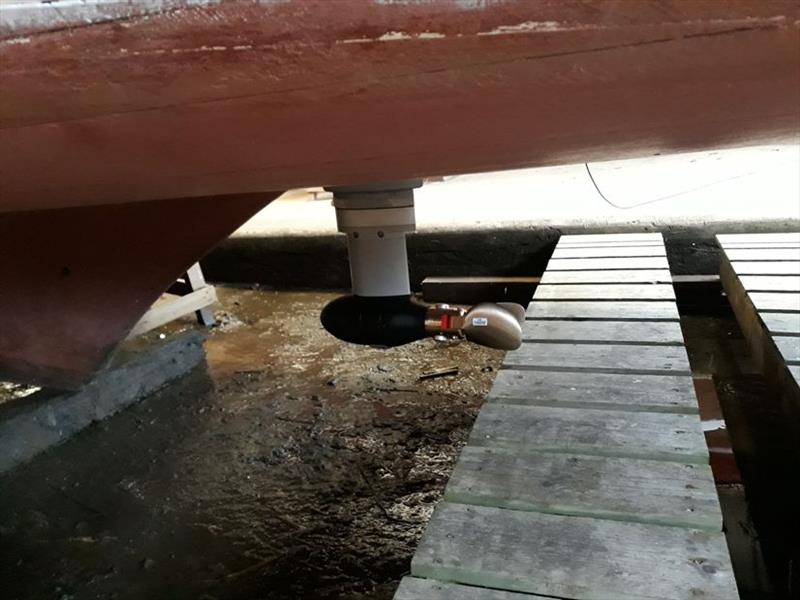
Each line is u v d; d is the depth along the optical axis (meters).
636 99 0.59
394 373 2.58
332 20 0.54
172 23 0.56
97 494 1.89
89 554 1.62
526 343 1.71
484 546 0.93
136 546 1.64
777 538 1.45
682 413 1.27
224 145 0.66
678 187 3.40
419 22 0.54
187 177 0.74
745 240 2.58
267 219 4.25
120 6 0.56
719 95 0.58
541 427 1.25
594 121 0.63
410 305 1.55
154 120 0.61
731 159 3.71
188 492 1.86
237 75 0.57
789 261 2.22
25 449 2.12
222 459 2.02
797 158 3.59
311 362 2.77
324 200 4.84
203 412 2.37
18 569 1.59
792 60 0.54
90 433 2.28
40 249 1.75
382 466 1.90
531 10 0.53
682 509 0.96
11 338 1.84
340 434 2.11
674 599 0.80
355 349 2.88
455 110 0.60
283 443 2.08
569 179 3.92
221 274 4.14
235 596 1.44
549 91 0.58
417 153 0.70
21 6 0.56
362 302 1.57
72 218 1.72
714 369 2.33
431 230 3.38
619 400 1.33
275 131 0.63
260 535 1.64
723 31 0.52
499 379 1.49
